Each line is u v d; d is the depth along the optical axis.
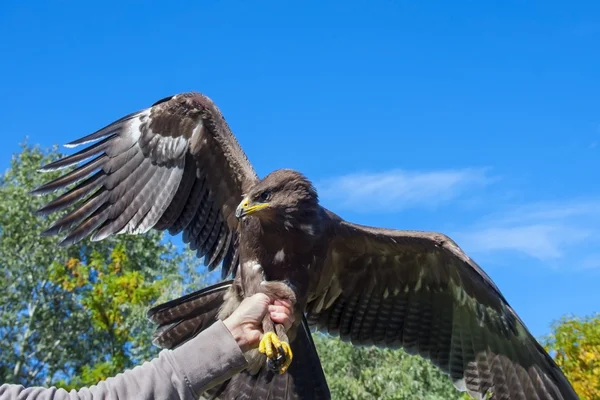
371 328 1.91
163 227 1.94
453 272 1.81
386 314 1.89
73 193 1.92
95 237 1.90
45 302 7.98
